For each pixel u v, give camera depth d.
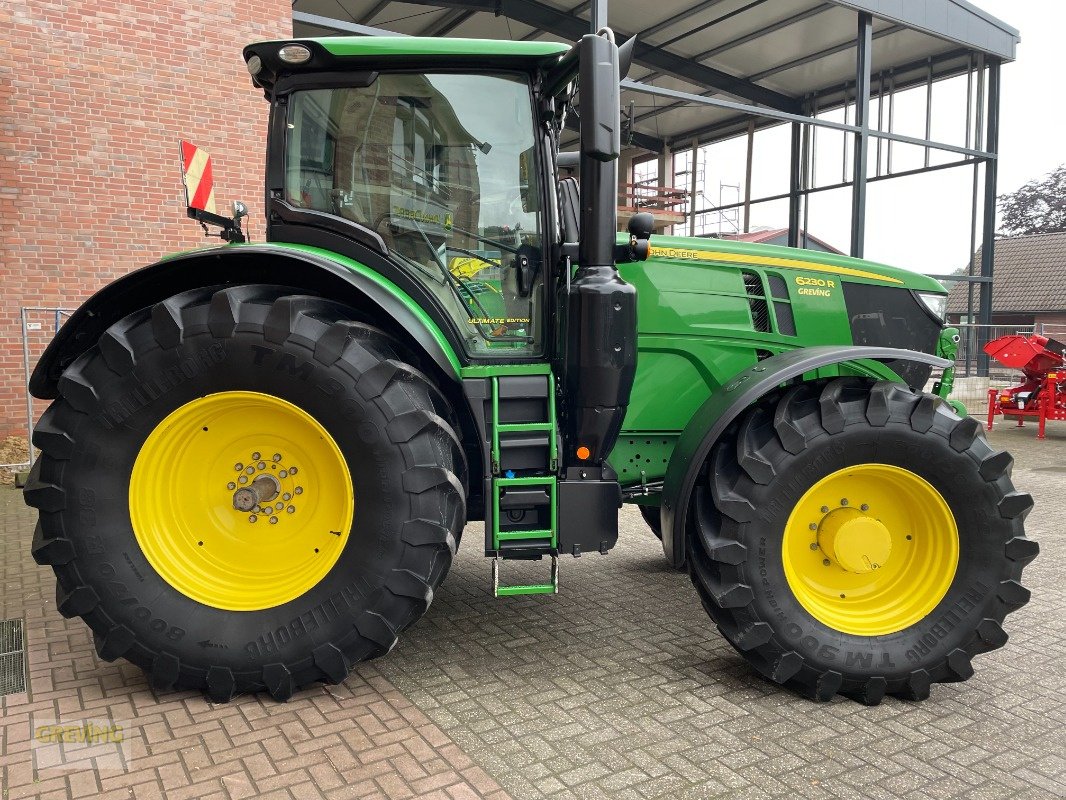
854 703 2.87
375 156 3.09
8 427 7.08
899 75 14.69
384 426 2.71
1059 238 29.95
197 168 3.82
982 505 2.88
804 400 3.00
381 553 2.74
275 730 2.60
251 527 2.92
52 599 3.87
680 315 3.48
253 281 3.07
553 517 2.92
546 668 3.12
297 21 7.50
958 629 2.88
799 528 3.00
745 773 2.37
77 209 7.23
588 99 2.59
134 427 2.76
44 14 6.95
